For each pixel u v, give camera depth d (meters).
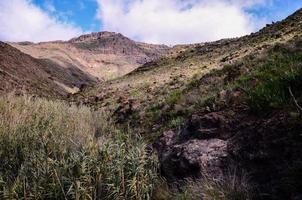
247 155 6.89
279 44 14.05
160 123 12.90
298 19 34.19
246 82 10.66
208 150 7.66
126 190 6.88
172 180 7.85
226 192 6.11
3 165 7.62
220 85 13.04
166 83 24.17
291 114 6.80
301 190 5.45
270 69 10.91
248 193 5.97
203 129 8.46
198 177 7.21
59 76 106.25
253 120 7.80
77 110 15.55
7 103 11.83
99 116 14.98
